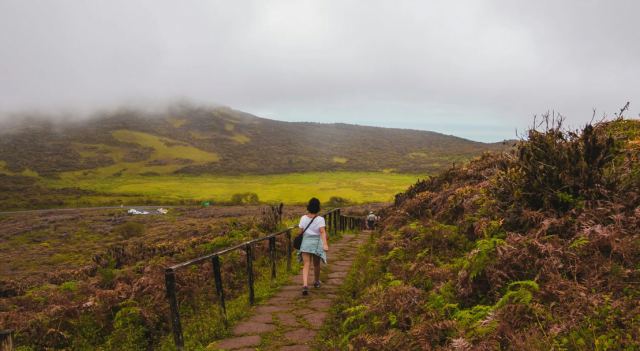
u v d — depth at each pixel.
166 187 196.75
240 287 10.11
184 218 106.38
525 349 3.70
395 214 13.67
